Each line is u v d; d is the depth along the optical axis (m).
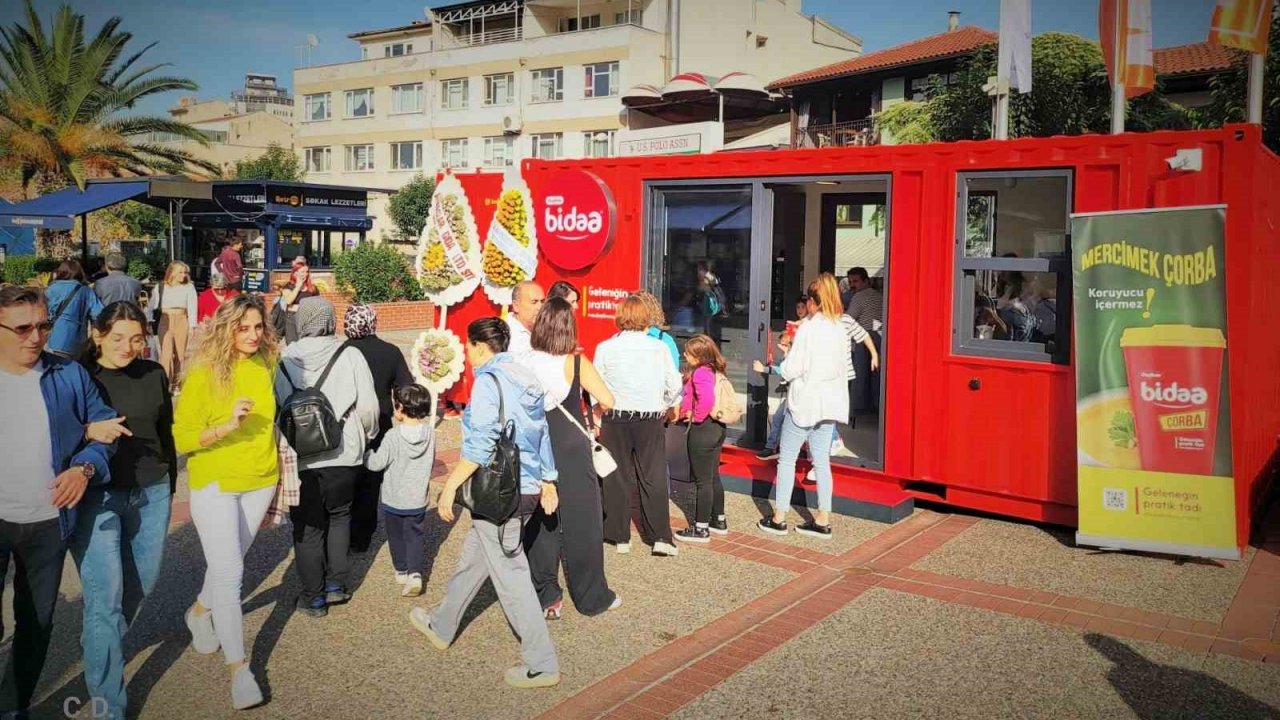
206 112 78.88
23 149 31.19
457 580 4.73
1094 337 6.27
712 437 6.55
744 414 8.12
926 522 7.11
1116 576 5.89
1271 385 7.63
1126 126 22.83
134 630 5.04
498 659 4.72
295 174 49.50
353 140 52.84
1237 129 5.93
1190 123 22.17
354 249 24.39
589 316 8.80
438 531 6.82
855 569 6.05
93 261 24.33
